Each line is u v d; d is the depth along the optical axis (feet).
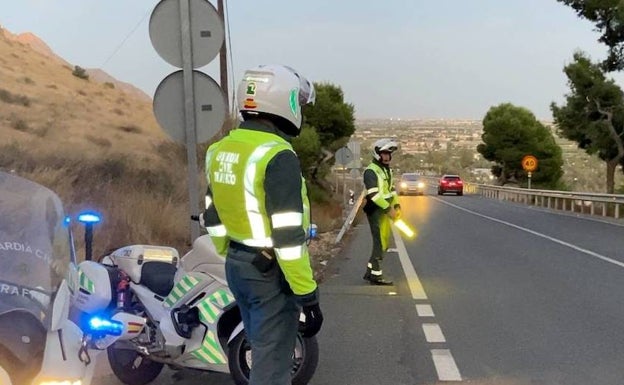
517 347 24.91
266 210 13.04
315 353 18.47
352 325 28.48
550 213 104.53
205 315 18.02
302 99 14.06
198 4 26.18
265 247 13.33
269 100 13.43
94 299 17.04
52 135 106.11
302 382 18.45
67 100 169.17
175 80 26.55
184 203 50.83
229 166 13.43
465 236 65.92
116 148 107.76
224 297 17.93
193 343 18.20
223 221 13.71
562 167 215.51
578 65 119.85
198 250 18.40
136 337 18.08
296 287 12.86
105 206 39.78
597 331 27.20
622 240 61.21
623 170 125.18
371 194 37.14
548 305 32.12
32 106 142.31
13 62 196.95
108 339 15.72
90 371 11.57
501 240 61.82
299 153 134.00
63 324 11.09
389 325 28.43
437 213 103.91
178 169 77.51
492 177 248.73
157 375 20.59
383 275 41.70
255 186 13.05
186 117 26.43
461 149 445.37
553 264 45.78
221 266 18.04
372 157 38.22
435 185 270.05
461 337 26.40
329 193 145.89
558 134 129.18
